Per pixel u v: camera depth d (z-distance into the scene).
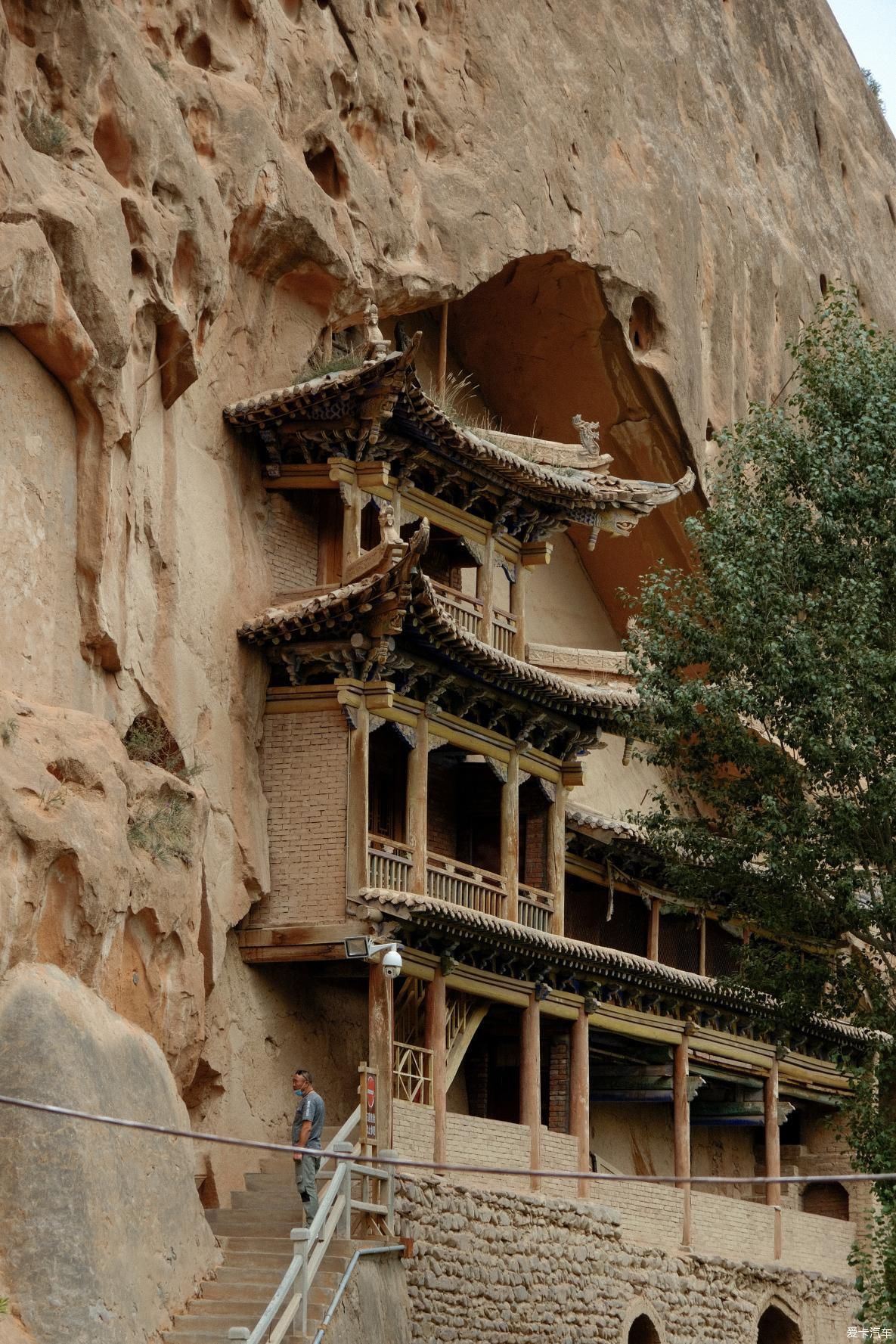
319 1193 31.53
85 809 27.09
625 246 44.34
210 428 34.53
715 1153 44.72
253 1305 27.05
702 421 46.75
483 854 38.84
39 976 26.08
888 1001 36.53
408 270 38.75
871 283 56.97
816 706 35.38
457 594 37.38
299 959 33.25
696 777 41.78
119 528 30.16
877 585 35.72
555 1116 37.75
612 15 46.53
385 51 39.12
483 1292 32.97
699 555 38.50
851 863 35.78
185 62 34.59
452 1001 35.00
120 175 31.19
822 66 58.41
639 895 41.06
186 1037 29.64
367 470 35.75
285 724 34.44
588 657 42.12
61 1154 25.03
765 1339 41.69
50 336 28.56
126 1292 25.53
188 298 32.69
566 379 45.53
